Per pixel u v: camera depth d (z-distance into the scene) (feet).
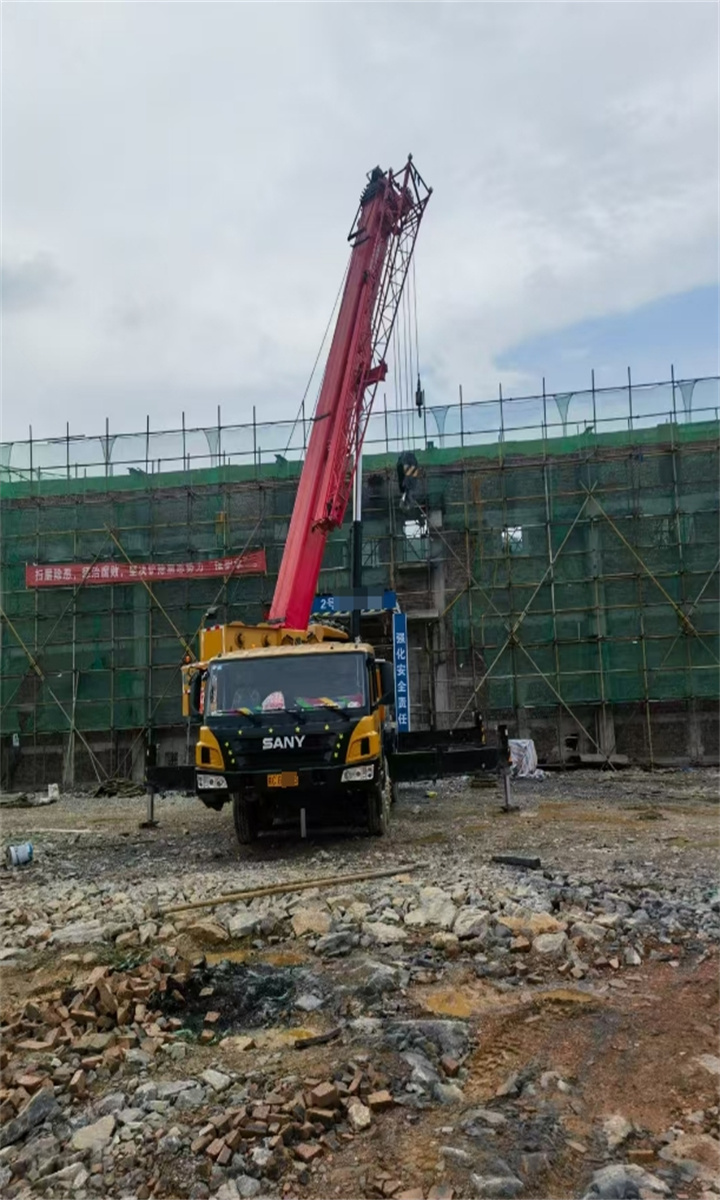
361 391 63.26
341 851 34.40
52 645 86.33
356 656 36.27
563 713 79.77
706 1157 12.10
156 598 86.07
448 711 81.35
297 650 36.63
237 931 22.45
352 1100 13.55
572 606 80.94
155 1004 18.24
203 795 35.09
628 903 23.81
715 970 19.22
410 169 68.69
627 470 82.69
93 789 79.00
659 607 79.25
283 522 87.35
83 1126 13.34
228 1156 12.15
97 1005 17.49
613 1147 12.37
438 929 22.02
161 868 34.17
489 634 81.87
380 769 36.63
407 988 18.48
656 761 77.56
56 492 91.20
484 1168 11.70
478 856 31.86
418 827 41.09
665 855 31.78
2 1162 12.57
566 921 21.98
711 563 79.61
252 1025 17.35
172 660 85.15
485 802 52.31
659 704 78.89
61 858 38.68
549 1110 13.39
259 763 34.32
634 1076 14.55
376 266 66.54
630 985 18.49
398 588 84.64
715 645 77.92
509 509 84.07
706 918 22.59
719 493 80.59
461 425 86.89
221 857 35.70
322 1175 11.82
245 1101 13.71
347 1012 17.40
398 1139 12.61
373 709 35.60
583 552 81.87
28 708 85.71
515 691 80.02
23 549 89.10
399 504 86.02
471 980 18.83
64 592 87.10
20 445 92.32
